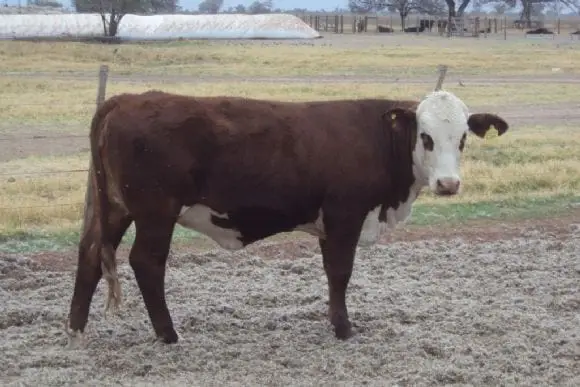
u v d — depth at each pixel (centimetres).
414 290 997
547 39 7469
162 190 769
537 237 1258
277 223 822
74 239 1181
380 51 5197
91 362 760
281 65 4094
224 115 786
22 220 1264
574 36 7969
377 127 829
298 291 991
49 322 873
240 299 955
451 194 793
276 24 6981
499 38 7700
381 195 829
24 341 808
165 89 2862
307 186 805
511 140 2014
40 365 753
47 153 1858
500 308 930
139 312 914
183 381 723
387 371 752
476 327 866
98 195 785
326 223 823
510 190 1533
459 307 932
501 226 1311
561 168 1681
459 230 1284
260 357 785
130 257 787
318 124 812
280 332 851
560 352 792
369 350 800
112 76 3462
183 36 6538
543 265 1106
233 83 3130
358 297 966
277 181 795
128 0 6450
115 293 774
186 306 920
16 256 1088
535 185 1566
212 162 780
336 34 8519
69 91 2905
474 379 729
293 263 1101
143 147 759
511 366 759
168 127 764
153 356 775
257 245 1181
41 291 969
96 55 4362
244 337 835
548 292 995
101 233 778
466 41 6962
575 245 1205
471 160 1767
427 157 801
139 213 774
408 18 13050
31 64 3931
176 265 1094
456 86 3259
